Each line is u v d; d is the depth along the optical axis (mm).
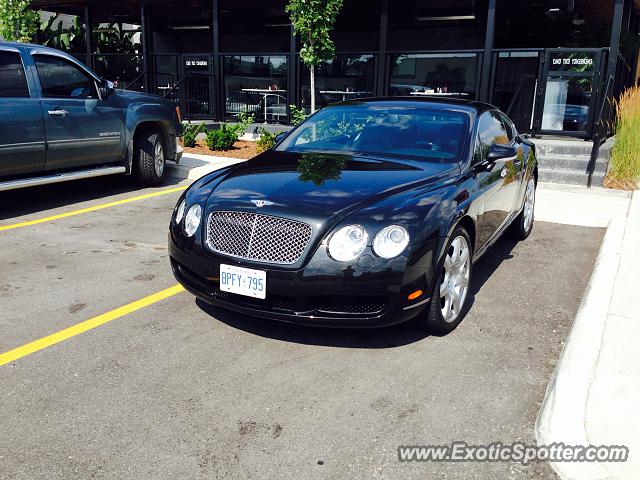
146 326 4137
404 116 5129
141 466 2674
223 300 3795
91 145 7605
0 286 4828
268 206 3688
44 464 2680
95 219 6984
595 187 9172
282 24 17922
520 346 3924
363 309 3574
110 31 18625
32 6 16516
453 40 16562
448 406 3184
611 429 2912
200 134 13781
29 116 6746
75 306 4465
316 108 13461
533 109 11008
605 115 10312
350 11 15227
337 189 3910
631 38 12602
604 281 4867
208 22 18469
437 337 4023
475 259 4547
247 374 3496
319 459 2736
